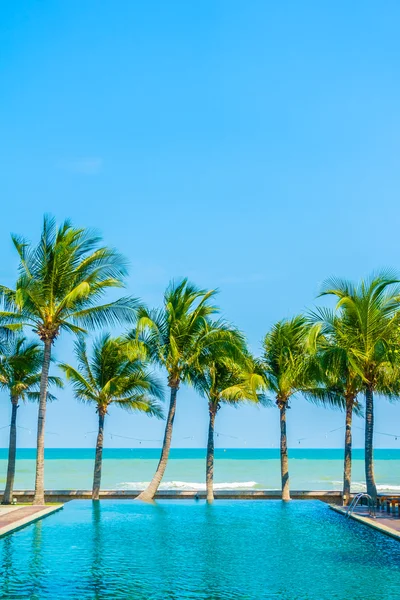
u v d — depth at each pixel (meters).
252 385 30.17
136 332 29.48
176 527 22.47
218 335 30.95
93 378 32.62
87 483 66.75
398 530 20.83
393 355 24.83
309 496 33.19
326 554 17.42
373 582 13.96
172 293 32.25
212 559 16.61
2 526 20.80
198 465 116.38
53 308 27.88
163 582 13.84
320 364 26.20
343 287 27.23
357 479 84.12
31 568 15.12
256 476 86.56
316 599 12.46
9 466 31.94
